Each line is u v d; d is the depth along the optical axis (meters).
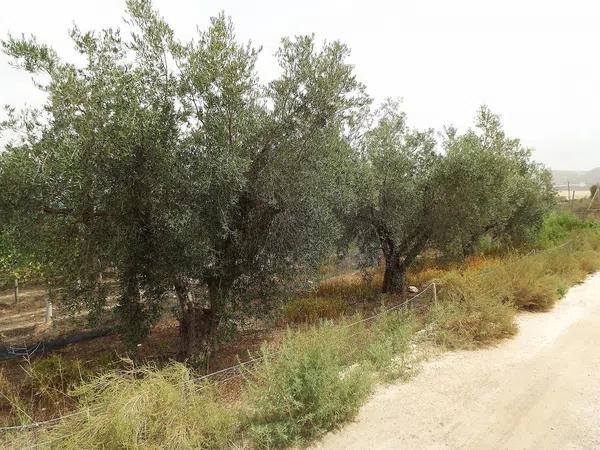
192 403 4.13
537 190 18.50
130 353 7.82
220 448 3.99
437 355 6.47
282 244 7.88
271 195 7.29
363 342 6.70
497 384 5.39
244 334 10.06
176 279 7.28
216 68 6.41
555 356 6.29
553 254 12.78
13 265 8.84
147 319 7.71
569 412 4.56
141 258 7.31
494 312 7.34
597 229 20.92
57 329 11.54
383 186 11.80
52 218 6.56
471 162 11.02
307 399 4.36
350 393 4.66
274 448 4.04
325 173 7.77
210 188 6.51
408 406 4.85
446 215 11.75
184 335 8.34
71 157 5.60
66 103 5.94
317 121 7.58
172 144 6.51
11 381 7.99
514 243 19.09
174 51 6.57
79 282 7.47
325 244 8.44
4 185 5.66
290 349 4.88
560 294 9.97
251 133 7.14
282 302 8.75
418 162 12.24
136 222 6.86
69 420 3.95
